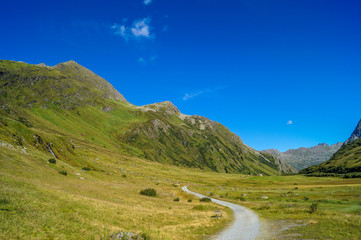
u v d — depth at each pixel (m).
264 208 61.53
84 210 29.70
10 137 75.38
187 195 99.88
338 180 166.00
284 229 32.12
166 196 86.44
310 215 43.22
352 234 25.86
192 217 42.09
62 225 21.41
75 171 83.06
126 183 100.50
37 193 30.80
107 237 20.98
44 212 23.55
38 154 77.94
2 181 30.98
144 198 66.00
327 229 29.52
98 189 61.56
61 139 128.50
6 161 53.84
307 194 96.44
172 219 37.97
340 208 55.34
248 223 39.59
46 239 17.39
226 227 35.38
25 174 50.19
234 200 92.19
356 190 98.31
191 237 27.58
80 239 19.42
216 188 152.50
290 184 166.38
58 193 35.91
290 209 54.16
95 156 191.38
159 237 24.19
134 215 35.75
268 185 168.88
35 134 97.31
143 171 199.75
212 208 58.41
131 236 21.80
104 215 30.47
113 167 161.88
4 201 22.75
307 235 27.08
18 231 16.91
